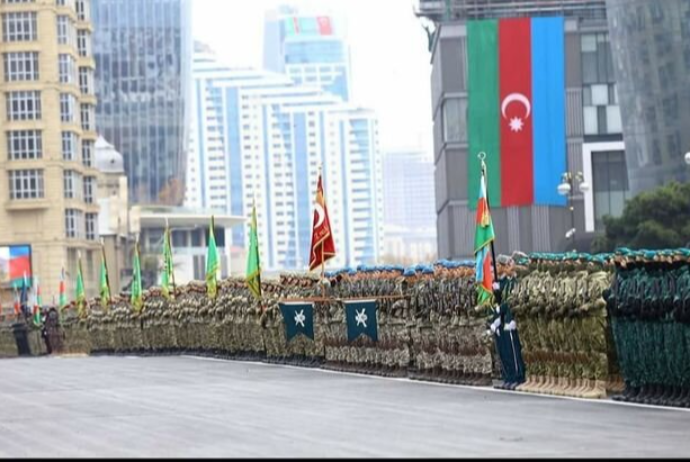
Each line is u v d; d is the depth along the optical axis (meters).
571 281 49.66
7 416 46.50
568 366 50.34
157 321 101.25
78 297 124.62
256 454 31.89
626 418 40.34
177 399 51.84
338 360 69.69
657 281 44.88
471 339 55.88
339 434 36.59
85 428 40.84
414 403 47.22
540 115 196.25
